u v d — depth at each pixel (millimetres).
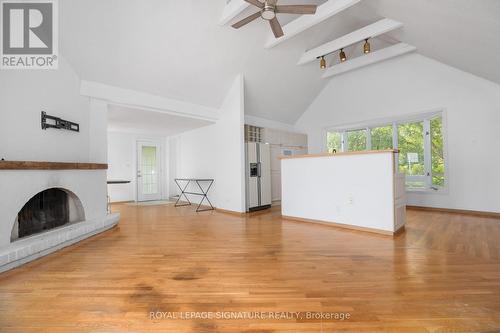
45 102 3184
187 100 5109
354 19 4895
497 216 4578
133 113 4848
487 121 4699
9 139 2766
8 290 1881
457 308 1582
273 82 5934
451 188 5133
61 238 2865
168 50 4023
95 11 3186
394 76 5883
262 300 1711
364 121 6402
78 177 3412
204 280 2029
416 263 2348
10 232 2480
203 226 4059
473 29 3180
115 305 1660
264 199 5930
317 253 2670
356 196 3711
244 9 3789
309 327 1415
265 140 6258
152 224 4230
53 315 1549
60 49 3326
